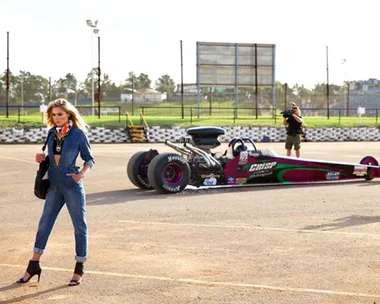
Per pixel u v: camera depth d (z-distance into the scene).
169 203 10.45
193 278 5.84
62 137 5.60
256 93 42.06
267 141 35.56
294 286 5.58
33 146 28.02
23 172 15.80
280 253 6.83
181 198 11.06
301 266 6.28
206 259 6.56
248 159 12.52
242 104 66.19
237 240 7.50
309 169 13.16
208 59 41.28
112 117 40.50
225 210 9.73
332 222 8.71
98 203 10.46
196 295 5.31
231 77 41.81
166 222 8.70
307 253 6.83
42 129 31.59
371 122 42.94
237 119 40.50
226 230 8.12
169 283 5.68
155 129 33.94
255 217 9.11
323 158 21.28
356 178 13.76
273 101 42.62
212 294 5.34
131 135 33.56
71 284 5.60
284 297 5.25
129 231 8.05
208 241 7.45
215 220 8.86
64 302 5.12
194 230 8.12
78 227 5.64
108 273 6.01
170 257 6.65
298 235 7.79
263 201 10.72
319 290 5.46
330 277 5.87
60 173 5.57
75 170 5.61
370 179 13.96
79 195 5.62
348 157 21.83
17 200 10.92
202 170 12.05
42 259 6.54
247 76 42.03
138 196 11.33
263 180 12.77
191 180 12.09
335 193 11.80
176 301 5.15
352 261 6.48
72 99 83.25
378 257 6.66
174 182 11.69
